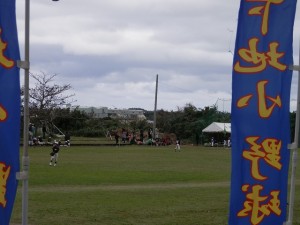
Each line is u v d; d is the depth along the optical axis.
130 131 69.12
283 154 8.67
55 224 12.23
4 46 7.88
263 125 8.57
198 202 16.00
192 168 29.48
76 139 64.44
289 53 8.61
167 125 78.94
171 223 12.62
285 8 8.55
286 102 8.65
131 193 17.98
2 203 7.94
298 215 13.62
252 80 8.56
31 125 52.69
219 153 46.66
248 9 8.56
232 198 8.60
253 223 8.62
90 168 27.80
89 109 102.62
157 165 31.02
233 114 8.60
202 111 76.81
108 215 13.47
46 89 59.38
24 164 8.25
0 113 7.87
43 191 18.03
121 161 33.59
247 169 8.60
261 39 8.54
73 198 16.36
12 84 7.92
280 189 8.67
